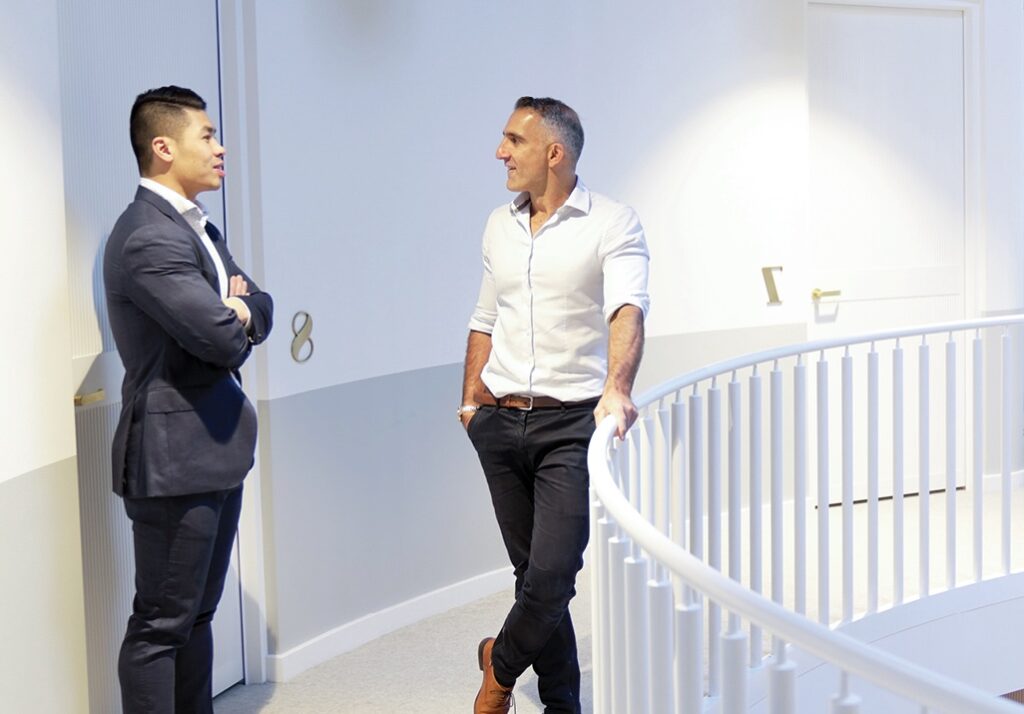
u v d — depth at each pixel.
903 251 5.77
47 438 2.71
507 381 3.01
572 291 2.95
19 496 2.62
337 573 4.00
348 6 3.94
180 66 3.43
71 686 2.79
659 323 5.04
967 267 5.91
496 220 3.10
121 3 3.19
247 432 2.86
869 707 3.81
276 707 3.55
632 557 2.16
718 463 3.31
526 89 4.57
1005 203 5.93
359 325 4.05
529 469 3.06
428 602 4.35
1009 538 4.23
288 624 3.81
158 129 2.81
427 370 4.32
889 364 5.79
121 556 3.21
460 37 4.34
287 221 3.75
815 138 5.55
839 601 4.40
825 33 5.53
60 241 2.75
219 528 2.97
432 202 4.29
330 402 3.95
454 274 4.39
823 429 3.77
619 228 2.92
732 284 5.21
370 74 4.04
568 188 2.97
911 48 5.70
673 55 4.97
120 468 2.74
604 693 2.34
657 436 3.14
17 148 2.61
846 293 5.67
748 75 5.18
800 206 5.34
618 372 2.75
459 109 4.36
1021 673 4.28
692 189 5.07
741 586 1.74
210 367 2.79
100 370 3.11
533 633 2.96
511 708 3.51
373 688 3.69
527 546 3.14
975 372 4.14
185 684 3.00
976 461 4.17
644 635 2.13
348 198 3.98
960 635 4.14
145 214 2.75
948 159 5.82
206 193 3.54
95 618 3.11
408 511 4.28
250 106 3.63
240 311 2.82
